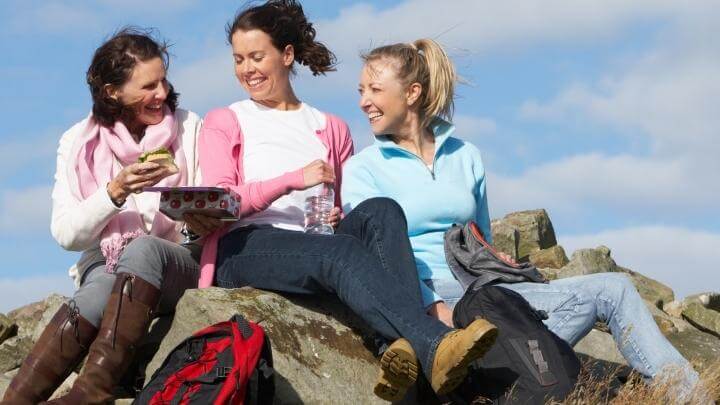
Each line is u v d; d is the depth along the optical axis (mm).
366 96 5871
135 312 5055
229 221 5371
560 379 4840
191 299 5141
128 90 5590
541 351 4895
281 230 5348
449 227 5770
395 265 5125
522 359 4879
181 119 5898
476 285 5449
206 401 4496
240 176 5691
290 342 5125
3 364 7074
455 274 5617
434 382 4711
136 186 5164
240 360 4551
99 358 4961
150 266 5145
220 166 5602
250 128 5773
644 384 5207
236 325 4730
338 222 5586
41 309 7562
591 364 6363
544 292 5387
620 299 5363
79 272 5516
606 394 5125
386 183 5805
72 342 5152
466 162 6008
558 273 8414
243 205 5363
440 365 4652
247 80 5824
